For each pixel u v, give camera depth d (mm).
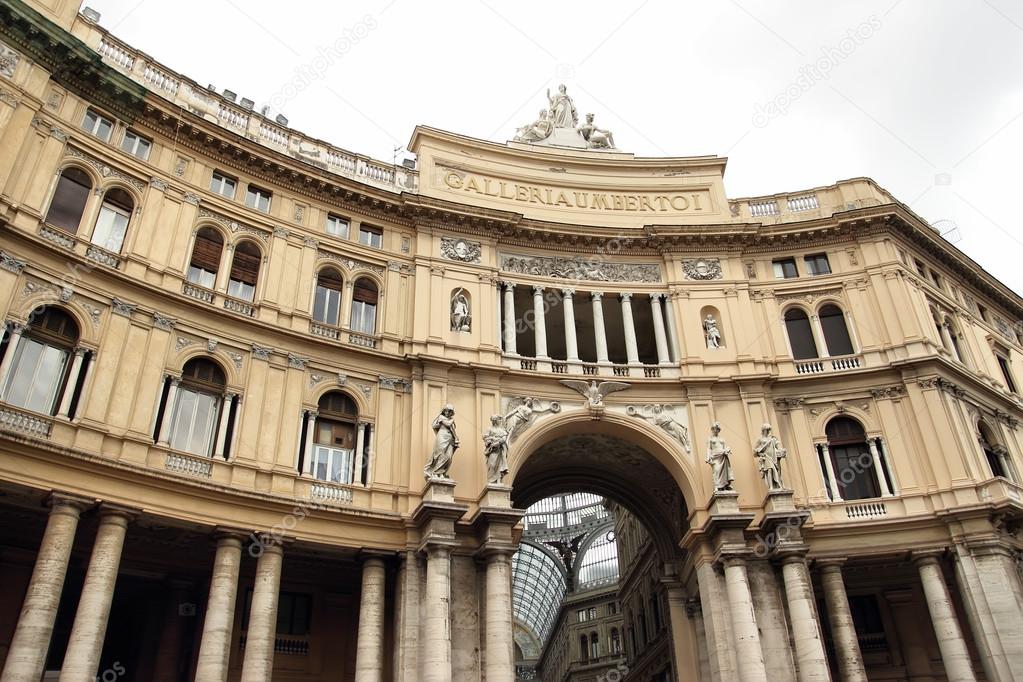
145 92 29156
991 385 38219
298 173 32500
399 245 34500
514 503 38344
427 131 37875
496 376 32375
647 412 33562
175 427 26562
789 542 29359
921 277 38219
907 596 33312
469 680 26562
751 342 35312
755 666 27453
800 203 39656
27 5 26625
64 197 26922
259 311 29766
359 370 30812
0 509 24234
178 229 29141
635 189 39469
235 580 25141
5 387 23250
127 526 23953
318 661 29516
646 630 50406
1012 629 28047
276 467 27422
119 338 25906
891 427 33312
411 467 29547
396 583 27969
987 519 29891
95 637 21750
